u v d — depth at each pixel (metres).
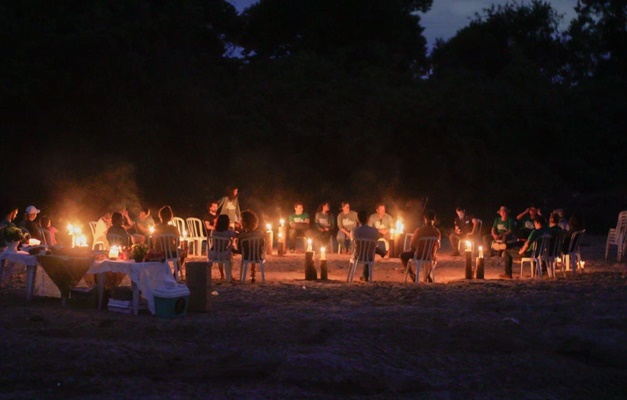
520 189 33.16
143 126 25.95
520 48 39.31
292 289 11.74
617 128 36.59
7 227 11.25
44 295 10.80
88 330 8.59
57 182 24.58
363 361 7.57
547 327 9.06
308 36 37.78
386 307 10.04
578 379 7.52
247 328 8.67
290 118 31.19
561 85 38.44
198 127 27.75
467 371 7.55
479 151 32.94
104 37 24.56
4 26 23.91
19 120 24.47
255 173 29.53
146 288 9.41
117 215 12.37
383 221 17.67
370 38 38.25
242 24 34.59
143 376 7.21
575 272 14.30
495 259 17.23
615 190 34.34
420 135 32.38
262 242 12.67
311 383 7.17
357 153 31.20
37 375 7.05
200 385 7.04
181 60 27.94
